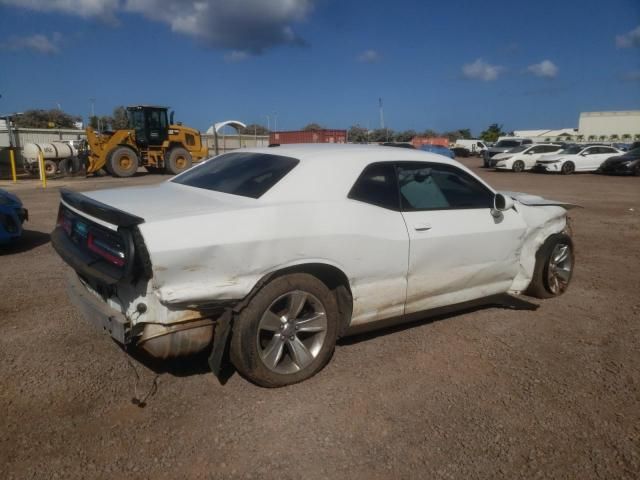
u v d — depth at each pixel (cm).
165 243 306
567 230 570
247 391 351
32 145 2217
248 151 451
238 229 328
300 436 302
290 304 353
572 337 452
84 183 1967
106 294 342
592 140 7256
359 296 386
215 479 266
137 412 323
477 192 466
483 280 467
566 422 321
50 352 401
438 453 289
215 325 340
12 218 727
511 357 411
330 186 378
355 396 347
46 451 284
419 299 422
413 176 425
